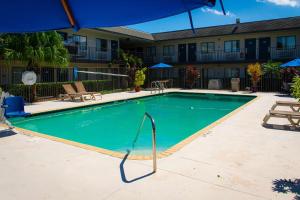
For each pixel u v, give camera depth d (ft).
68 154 19.90
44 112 42.68
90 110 51.26
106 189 14.05
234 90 79.36
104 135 33.24
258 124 30.45
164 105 59.31
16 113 28.55
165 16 7.95
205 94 74.69
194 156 19.06
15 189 14.23
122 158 18.85
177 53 108.17
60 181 15.12
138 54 115.34
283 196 13.08
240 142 22.77
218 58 99.09
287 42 87.61
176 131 35.12
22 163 18.08
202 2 6.70
